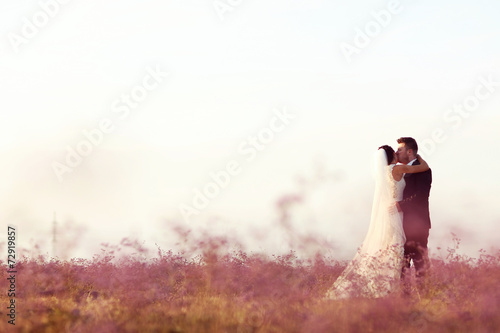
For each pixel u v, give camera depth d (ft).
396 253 42.63
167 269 44.37
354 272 42.19
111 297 41.06
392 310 32.60
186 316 34.53
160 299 40.37
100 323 32.58
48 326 33.06
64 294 44.96
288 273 40.06
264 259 40.09
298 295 36.94
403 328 30.55
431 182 44.75
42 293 45.03
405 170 44.32
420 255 43.04
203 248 42.27
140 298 38.88
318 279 42.14
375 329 30.48
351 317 32.01
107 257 46.96
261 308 35.04
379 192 44.78
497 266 37.73
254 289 39.27
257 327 31.76
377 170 44.98
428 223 43.45
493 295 33.32
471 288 36.73
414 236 43.16
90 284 47.62
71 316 34.96
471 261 38.93
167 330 31.24
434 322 31.50
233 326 32.09
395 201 44.11
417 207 43.73
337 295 40.06
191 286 42.50
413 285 39.29
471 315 32.48
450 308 34.30
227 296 40.29
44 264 48.75
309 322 30.83
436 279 39.19
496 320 31.60
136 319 33.99
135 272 43.55
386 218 44.06
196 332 31.07
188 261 44.75
